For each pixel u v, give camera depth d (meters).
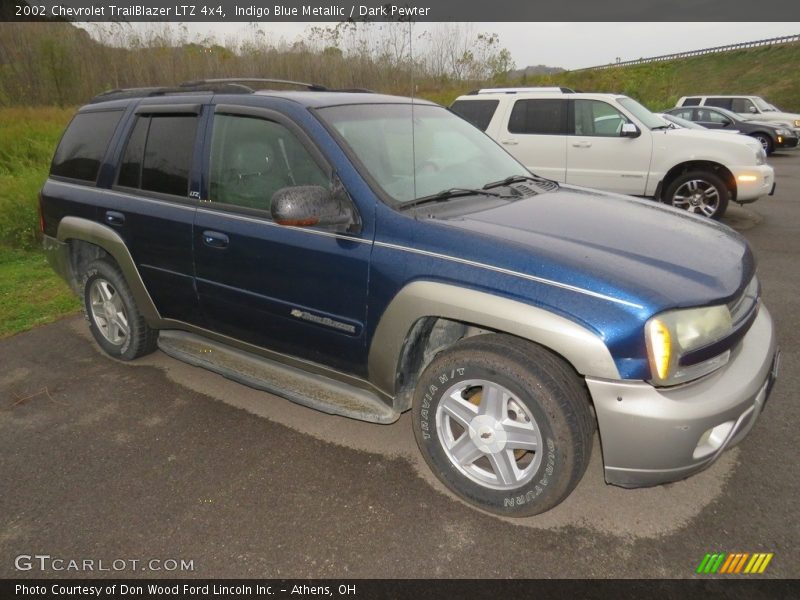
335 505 2.80
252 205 3.24
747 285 2.64
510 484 2.62
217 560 2.49
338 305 2.92
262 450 3.25
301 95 3.32
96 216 4.00
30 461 3.21
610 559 2.44
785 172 14.11
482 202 3.07
